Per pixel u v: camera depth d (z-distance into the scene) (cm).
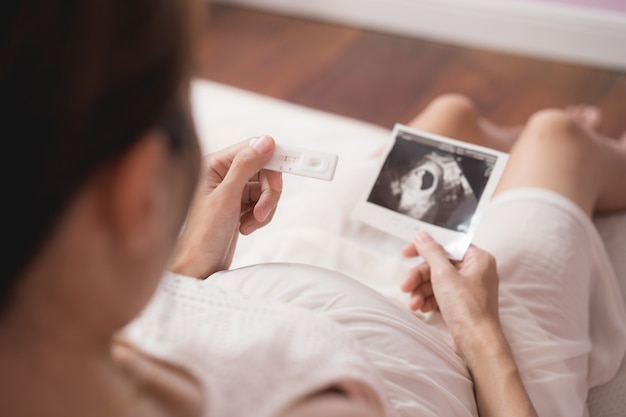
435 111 161
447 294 110
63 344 41
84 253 39
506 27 275
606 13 260
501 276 123
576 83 263
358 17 295
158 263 44
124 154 37
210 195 98
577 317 123
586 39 265
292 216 134
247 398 57
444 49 283
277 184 103
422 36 289
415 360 89
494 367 102
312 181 143
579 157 144
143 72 36
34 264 38
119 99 36
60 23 34
